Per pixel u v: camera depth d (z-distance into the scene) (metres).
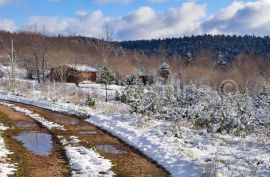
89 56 80.88
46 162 13.92
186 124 21.73
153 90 29.14
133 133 19.06
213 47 140.25
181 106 28.30
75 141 17.58
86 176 12.28
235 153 15.41
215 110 22.28
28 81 54.69
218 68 89.88
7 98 36.50
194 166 13.06
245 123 21.09
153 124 21.52
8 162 13.50
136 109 26.73
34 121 23.48
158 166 13.84
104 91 47.09
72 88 46.09
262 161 13.91
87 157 14.69
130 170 13.19
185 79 63.22
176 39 154.75
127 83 54.31
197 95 28.88
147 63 92.12
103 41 62.72
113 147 16.77
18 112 27.20
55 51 75.62
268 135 19.70
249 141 18.12
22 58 75.44
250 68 79.19
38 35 68.94
